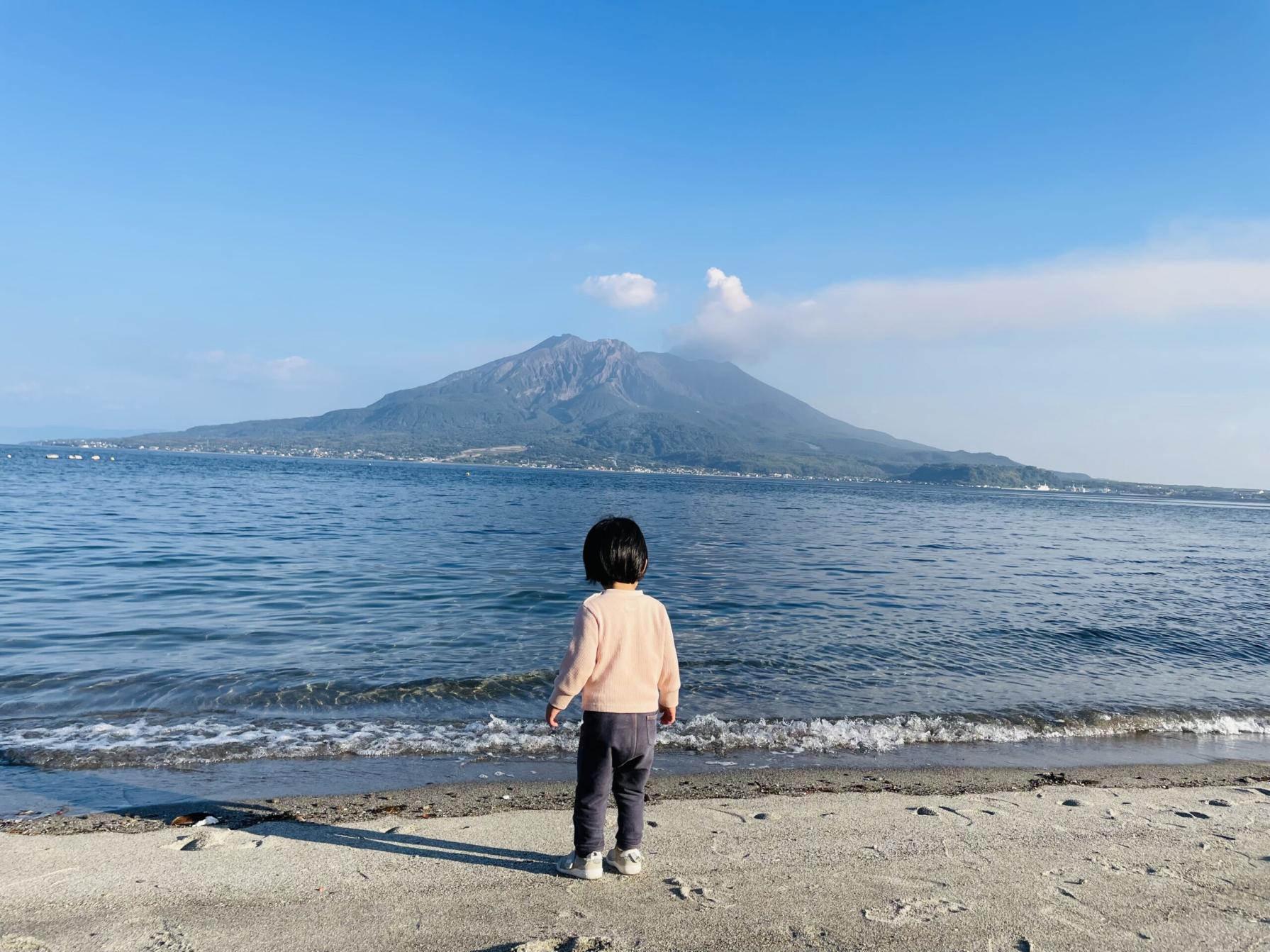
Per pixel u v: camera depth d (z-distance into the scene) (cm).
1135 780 624
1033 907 370
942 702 842
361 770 588
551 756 632
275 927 327
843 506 7069
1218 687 968
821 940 327
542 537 2564
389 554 1977
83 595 1271
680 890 373
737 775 602
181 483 5941
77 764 577
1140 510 11325
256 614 1169
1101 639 1219
